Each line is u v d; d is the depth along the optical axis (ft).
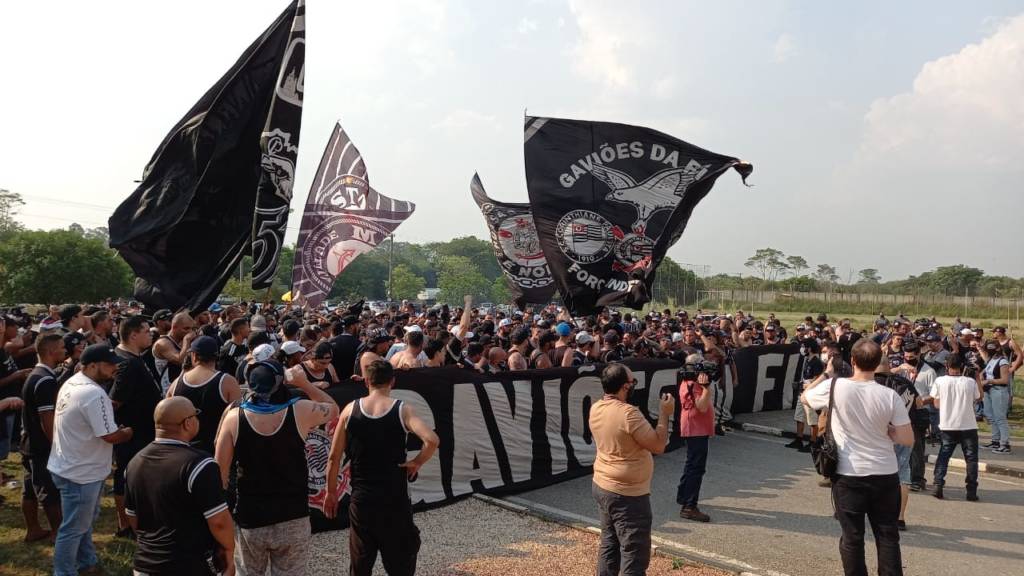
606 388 16.94
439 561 19.43
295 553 13.98
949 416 28.37
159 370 24.53
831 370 23.95
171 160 26.40
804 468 32.86
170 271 25.82
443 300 351.46
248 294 174.29
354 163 42.29
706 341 41.27
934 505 27.48
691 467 24.71
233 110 26.50
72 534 16.49
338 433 15.42
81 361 17.15
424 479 24.71
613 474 16.28
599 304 32.45
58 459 16.51
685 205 32.78
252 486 13.65
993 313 161.17
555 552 20.25
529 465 28.32
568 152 32.58
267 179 25.40
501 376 28.19
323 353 22.02
